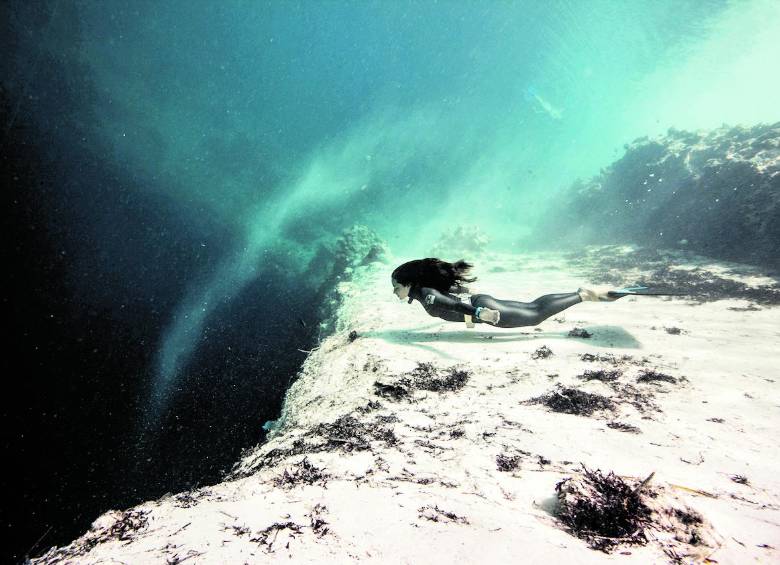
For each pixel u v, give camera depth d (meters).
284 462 2.31
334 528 1.49
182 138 24.00
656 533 1.37
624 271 7.91
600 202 12.52
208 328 11.39
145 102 23.92
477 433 2.39
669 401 2.65
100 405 8.82
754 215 8.09
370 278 9.10
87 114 19.14
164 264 14.72
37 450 7.67
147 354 10.43
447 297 3.97
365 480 1.95
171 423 8.07
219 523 1.58
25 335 10.31
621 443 2.15
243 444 6.70
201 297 13.10
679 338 3.92
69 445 7.80
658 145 11.38
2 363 9.40
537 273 8.47
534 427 2.40
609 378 3.09
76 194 15.74
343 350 4.59
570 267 8.92
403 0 40.12
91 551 1.50
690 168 10.16
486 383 3.21
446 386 3.21
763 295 5.22
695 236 9.21
